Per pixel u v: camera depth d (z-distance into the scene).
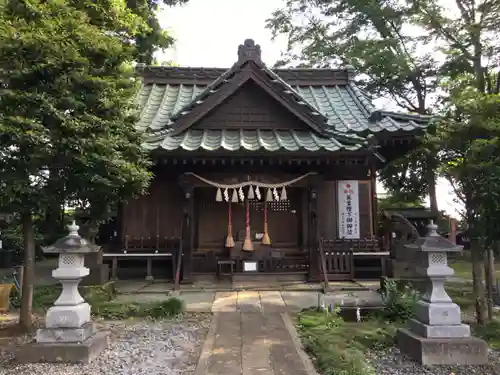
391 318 7.98
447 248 6.05
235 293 10.80
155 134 11.91
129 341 6.83
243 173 12.21
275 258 12.59
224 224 13.45
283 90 12.58
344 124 13.20
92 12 7.63
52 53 6.15
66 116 6.10
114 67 7.35
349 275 12.36
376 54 23.22
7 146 5.93
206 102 12.45
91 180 6.64
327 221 13.41
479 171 6.84
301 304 9.49
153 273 13.37
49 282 12.27
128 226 13.27
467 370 5.55
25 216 7.31
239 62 12.59
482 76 20.80
